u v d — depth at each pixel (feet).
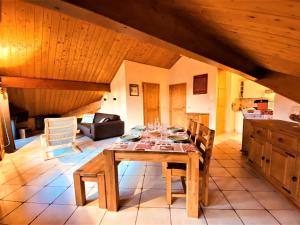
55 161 10.46
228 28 4.87
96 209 5.92
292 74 6.82
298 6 2.60
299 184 5.57
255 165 8.54
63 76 15.16
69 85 15.96
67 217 5.53
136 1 4.28
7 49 10.71
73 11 3.50
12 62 11.80
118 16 3.94
